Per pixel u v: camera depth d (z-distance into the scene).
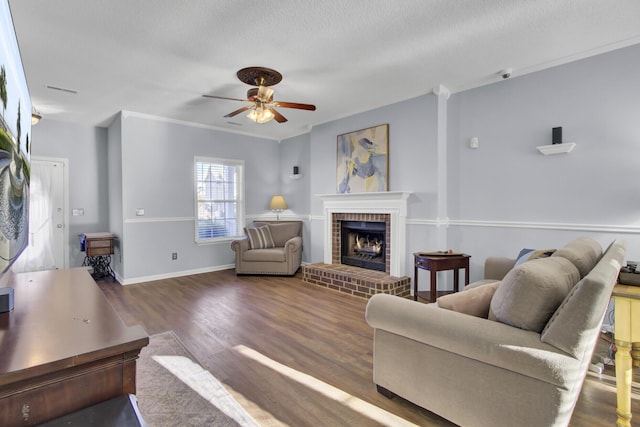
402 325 1.78
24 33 2.63
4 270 1.08
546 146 3.20
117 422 0.81
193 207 5.49
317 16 2.43
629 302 1.65
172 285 4.73
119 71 3.35
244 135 6.12
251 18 2.45
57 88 3.79
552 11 2.39
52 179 5.11
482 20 2.50
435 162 3.93
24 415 0.79
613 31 2.67
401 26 2.57
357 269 4.69
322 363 2.43
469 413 1.58
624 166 2.87
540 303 1.43
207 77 3.51
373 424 1.77
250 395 2.04
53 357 0.82
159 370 2.33
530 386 1.39
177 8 2.32
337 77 3.54
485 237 3.72
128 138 4.77
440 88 3.80
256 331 3.03
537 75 3.34
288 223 5.97
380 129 4.49
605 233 2.97
